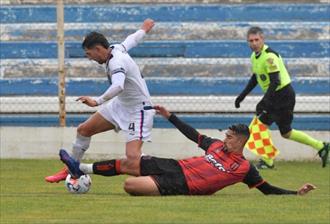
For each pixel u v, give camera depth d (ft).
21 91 154.10
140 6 157.38
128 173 91.86
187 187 88.84
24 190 100.73
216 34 156.35
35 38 156.66
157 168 90.02
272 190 90.58
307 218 74.95
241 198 87.71
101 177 116.16
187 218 74.13
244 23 156.76
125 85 96.22
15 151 145.69
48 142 145.38
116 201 84.99
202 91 153.48
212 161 88.99
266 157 132.77
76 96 152.35
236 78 153.48
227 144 88.58
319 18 157.99
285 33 156.66
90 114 150.51
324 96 151.02
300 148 145.69
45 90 154.10
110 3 157.69
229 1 157.89
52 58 155.74
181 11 157.07
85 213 77.10
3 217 75.20
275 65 129.08
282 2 158.61
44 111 150.51
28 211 78.79
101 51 92.84
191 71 154.40
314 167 136.26
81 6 157.17
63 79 145.48
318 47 155.74
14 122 151.02
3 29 156.97
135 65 96.37
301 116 150.30
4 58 155.84
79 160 100.73
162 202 83.51
